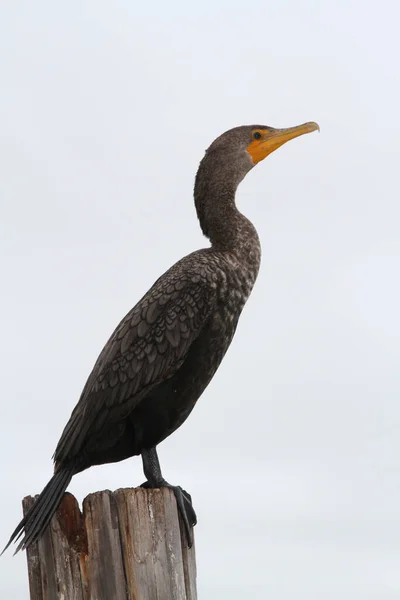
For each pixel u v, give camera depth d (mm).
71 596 7395
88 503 7422
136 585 7234
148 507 7395
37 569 7621
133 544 7297
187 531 8102
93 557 7359
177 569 7406
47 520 7609
